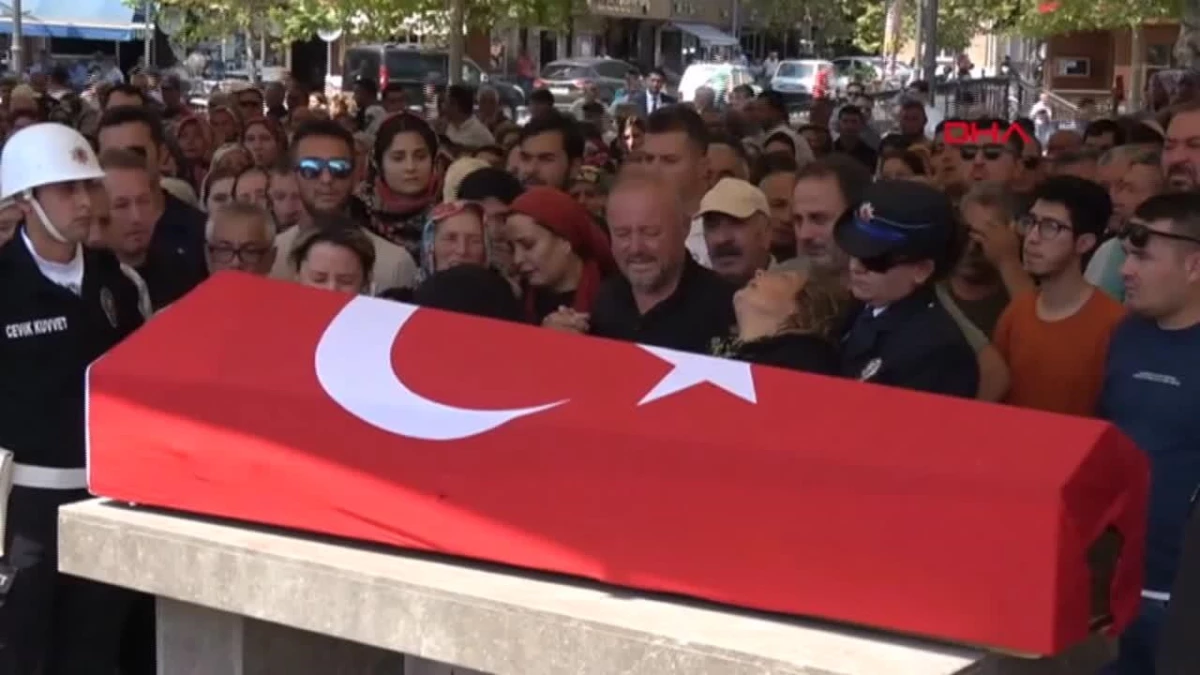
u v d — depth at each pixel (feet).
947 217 13.37
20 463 15.21
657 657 8.83
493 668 9.41
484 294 15.57
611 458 9.57
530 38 142.72
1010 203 18.40
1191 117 20.92
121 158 18.79
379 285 19.75
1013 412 9.08
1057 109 88.33
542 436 9.80
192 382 10.98
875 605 8.81
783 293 13.47
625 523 9.51
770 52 203.31
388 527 10.27
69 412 15.39
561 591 9.59
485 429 10.01
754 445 9.21
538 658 9.23
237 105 47.65
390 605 9.76
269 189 22.85
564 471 9.71
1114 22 110.63
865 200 13.47
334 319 11.25
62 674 15.85
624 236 16.01
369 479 10.32
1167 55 116.67
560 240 17.81
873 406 9.36
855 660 8.46
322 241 16.67
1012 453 8.73
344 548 10.42
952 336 13.30
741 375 9.88
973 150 28.19
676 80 148.56
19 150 15.33
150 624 16.80
